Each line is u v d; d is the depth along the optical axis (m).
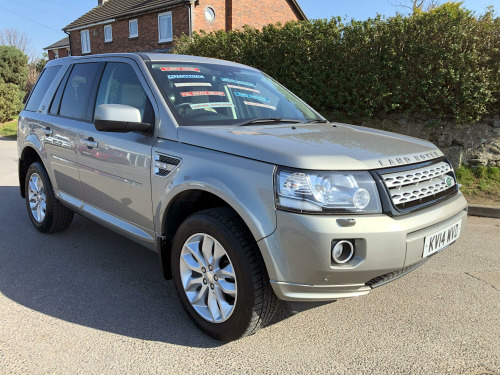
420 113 7.29
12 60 20.75
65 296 3.14
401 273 2.46
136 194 2.99
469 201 5.99
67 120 3.84
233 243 2.34
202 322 2.64
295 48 7.93
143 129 2.89
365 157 2.36
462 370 2.33
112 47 25.28
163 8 21.05
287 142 2.47
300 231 2.12
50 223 4.33
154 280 3.45
